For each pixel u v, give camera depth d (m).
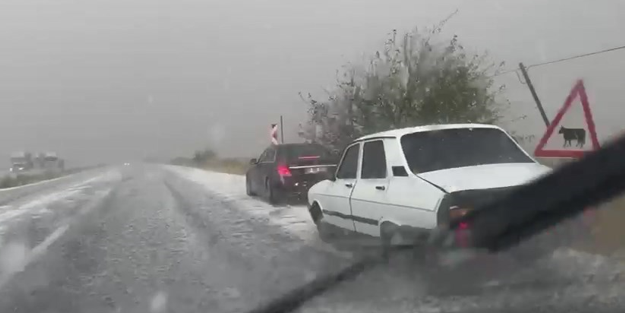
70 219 14.72
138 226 12.67
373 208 7.21
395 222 6.68
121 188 27.02
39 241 11.19
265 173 16.73
